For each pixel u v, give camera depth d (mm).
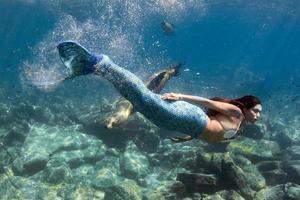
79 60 3855
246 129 13141
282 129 16297
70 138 12344
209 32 107000
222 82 31469
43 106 17828
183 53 96000
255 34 100938
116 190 8461
